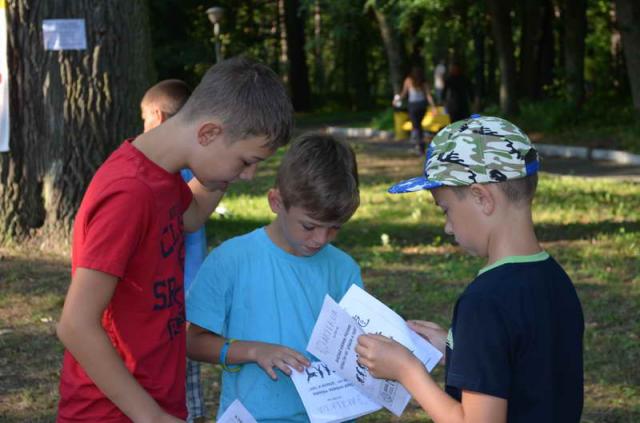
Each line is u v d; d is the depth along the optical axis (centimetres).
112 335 252
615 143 1941
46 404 519
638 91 1945
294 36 4094
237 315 303
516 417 220
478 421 217
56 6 860
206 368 585
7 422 494
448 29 3272
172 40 3125
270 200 299
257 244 307
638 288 752
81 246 241
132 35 888
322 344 281
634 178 1520
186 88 414
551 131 2272
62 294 750
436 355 280
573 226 1036
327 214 281
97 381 240
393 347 251
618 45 3152
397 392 282
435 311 699
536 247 232
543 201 1216
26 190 888
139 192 242
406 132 2416
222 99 247
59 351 612
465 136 231
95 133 880
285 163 285
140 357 254
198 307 302
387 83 5203
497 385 215
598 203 1195
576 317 234
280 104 253
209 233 1020
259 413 305
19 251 880
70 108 874
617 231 998
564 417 229
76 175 883
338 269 317
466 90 2020
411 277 809
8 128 866
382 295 747
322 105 4297
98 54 872
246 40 3853
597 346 606
